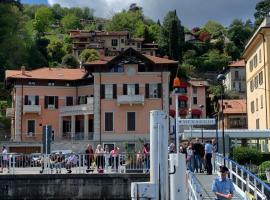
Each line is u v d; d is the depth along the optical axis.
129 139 61.91
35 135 68.31
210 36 167.75
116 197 29.77
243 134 50.81
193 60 143.62
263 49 56.41
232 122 91.69
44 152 32.75
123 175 29.89
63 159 32.31
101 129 62.44
